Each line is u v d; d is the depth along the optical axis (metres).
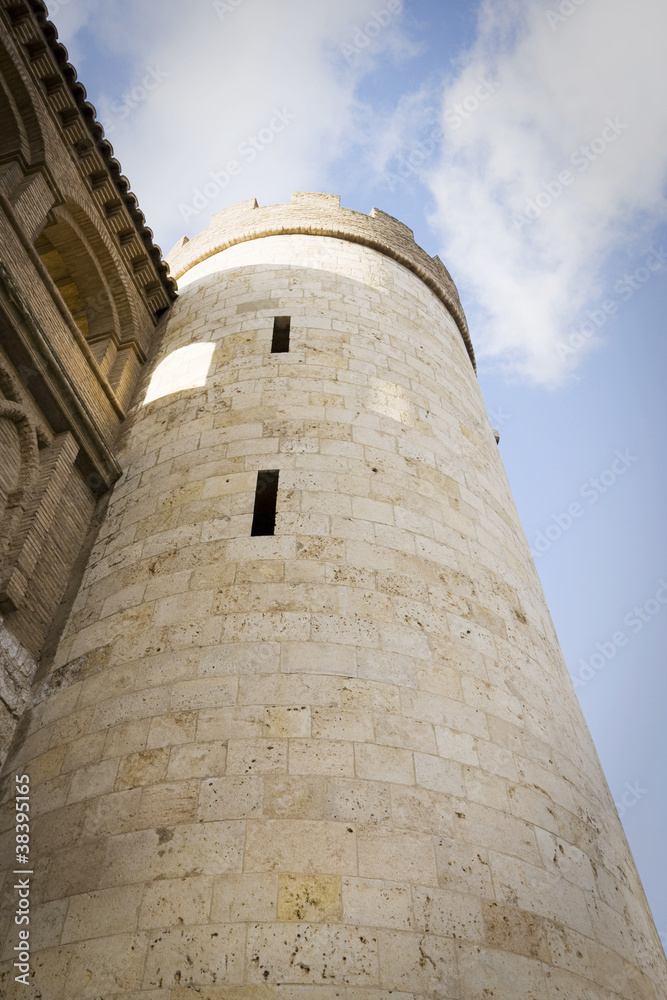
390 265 23.03
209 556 12.40
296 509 12.98
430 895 8.72
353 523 12.92
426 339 19.92
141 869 8.77
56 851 9.34
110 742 10.26
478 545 14.20
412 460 14.98
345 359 17.16
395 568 12.42
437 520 13.92
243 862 8.68
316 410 15.34
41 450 14.83
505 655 12.38
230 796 9.27
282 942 8.07
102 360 18.94
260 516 13.23
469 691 11.26
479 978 8.24
